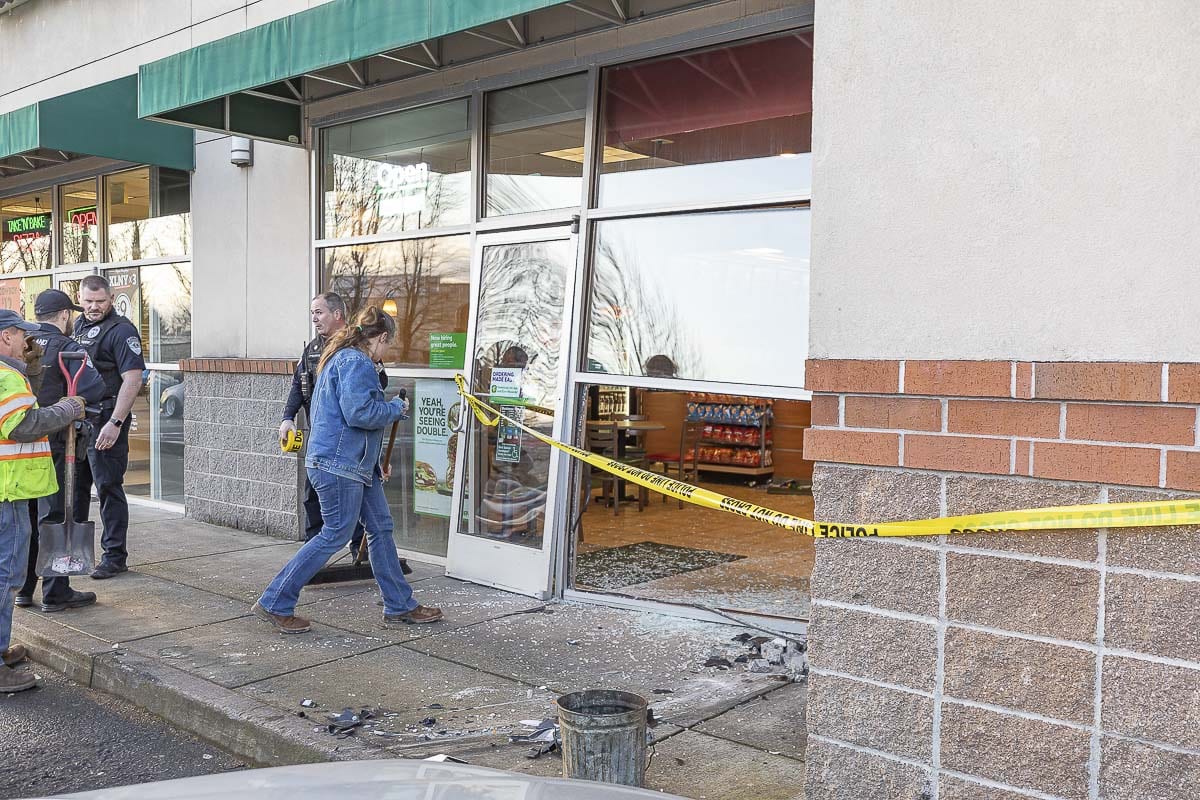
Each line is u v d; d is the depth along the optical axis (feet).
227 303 28.73
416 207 24.26
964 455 9.82
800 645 17.11
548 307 21.04
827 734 10.78
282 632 18.20
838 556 10.69
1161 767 8.89
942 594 10.02
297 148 26.50
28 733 14.96
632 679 15.62
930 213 10.11
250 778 6.27
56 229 36.47
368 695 14.99
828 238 10.80
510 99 22.08
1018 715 9.61
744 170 18.34
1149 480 8.87
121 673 16.38
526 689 15.21
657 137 19.54
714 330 18.74
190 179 29.91
